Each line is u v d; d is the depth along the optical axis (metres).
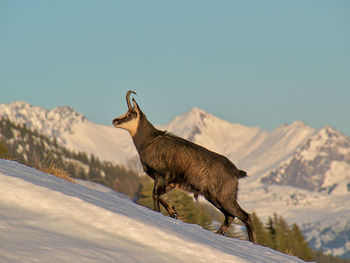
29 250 18.69
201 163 38.41
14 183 25.09
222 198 38.47
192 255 22.55
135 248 21.75
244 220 38.59
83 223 22.80
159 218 29.23
